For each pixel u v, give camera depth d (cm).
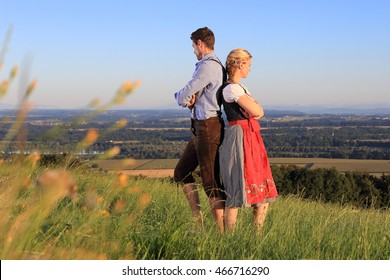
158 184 815
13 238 253
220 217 606
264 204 620
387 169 9938
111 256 345
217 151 610
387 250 562
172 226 466
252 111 590
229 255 463
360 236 578
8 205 245
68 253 292
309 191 2370
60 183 228
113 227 380
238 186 590
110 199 362
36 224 256
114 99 195
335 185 2300
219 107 610
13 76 193
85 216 337
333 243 555
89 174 583
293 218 674
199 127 609
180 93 602
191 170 638
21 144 199
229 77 614
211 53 615
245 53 608
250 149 598
